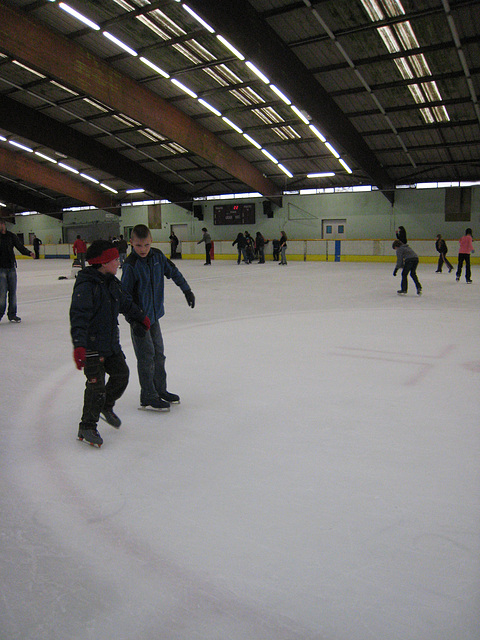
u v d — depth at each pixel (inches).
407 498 84.2
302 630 55.3
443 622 56.1
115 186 1241.4
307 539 72.6
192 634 54.9
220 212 1156.5
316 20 523.8
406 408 130.8
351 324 262.8
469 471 94.1
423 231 943.0
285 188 1072.2
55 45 565.0
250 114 780.6
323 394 143.9
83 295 100.6
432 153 834.8
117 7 516.4
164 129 757.9
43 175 1146.7
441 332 236.8
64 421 125.3
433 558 67.6
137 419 125.8
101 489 89.0
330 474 93.7
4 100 775.1
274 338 227.9
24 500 85.3
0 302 272.7
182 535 74.2
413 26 512.1
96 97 642.8
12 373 172.4
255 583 63.2
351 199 1008.9
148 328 118.3
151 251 126.5
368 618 57.0
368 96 675.4
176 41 570.9
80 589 62.7
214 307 334.6
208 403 137.2
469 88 606.9
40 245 1427.2
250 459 101.0
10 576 65.1
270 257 1104.2
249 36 517.3
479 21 490.6
